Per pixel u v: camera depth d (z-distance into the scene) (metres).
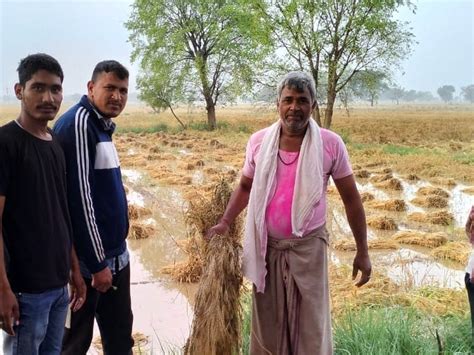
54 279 3.08
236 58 33.84
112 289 3.84
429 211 11.95
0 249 2.85
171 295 6.80
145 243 9.40
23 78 2.96
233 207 3.76
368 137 31.12
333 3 24.50
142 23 35.44
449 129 38.81
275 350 3.69
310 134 3.44
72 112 3.47
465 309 5.49
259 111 30.52
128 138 31.48
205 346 3.44
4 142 2.87
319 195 3.42
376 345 4.15
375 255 8.61
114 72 3.54
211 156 21.55
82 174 3.37
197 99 37.06
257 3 25.09
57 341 3.30
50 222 3.04
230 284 3.50
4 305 2.87
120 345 4.00
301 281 3.52
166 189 14.58
